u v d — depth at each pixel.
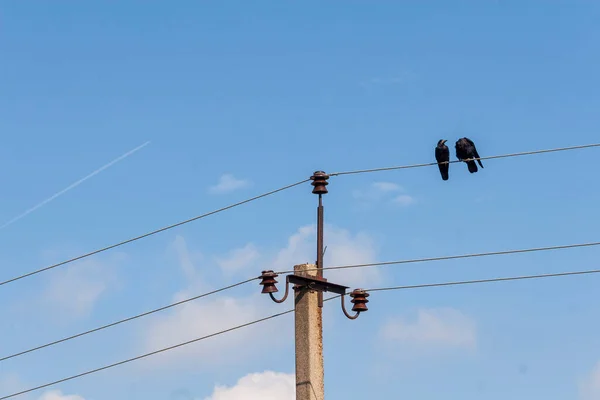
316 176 26.38
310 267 24.95
